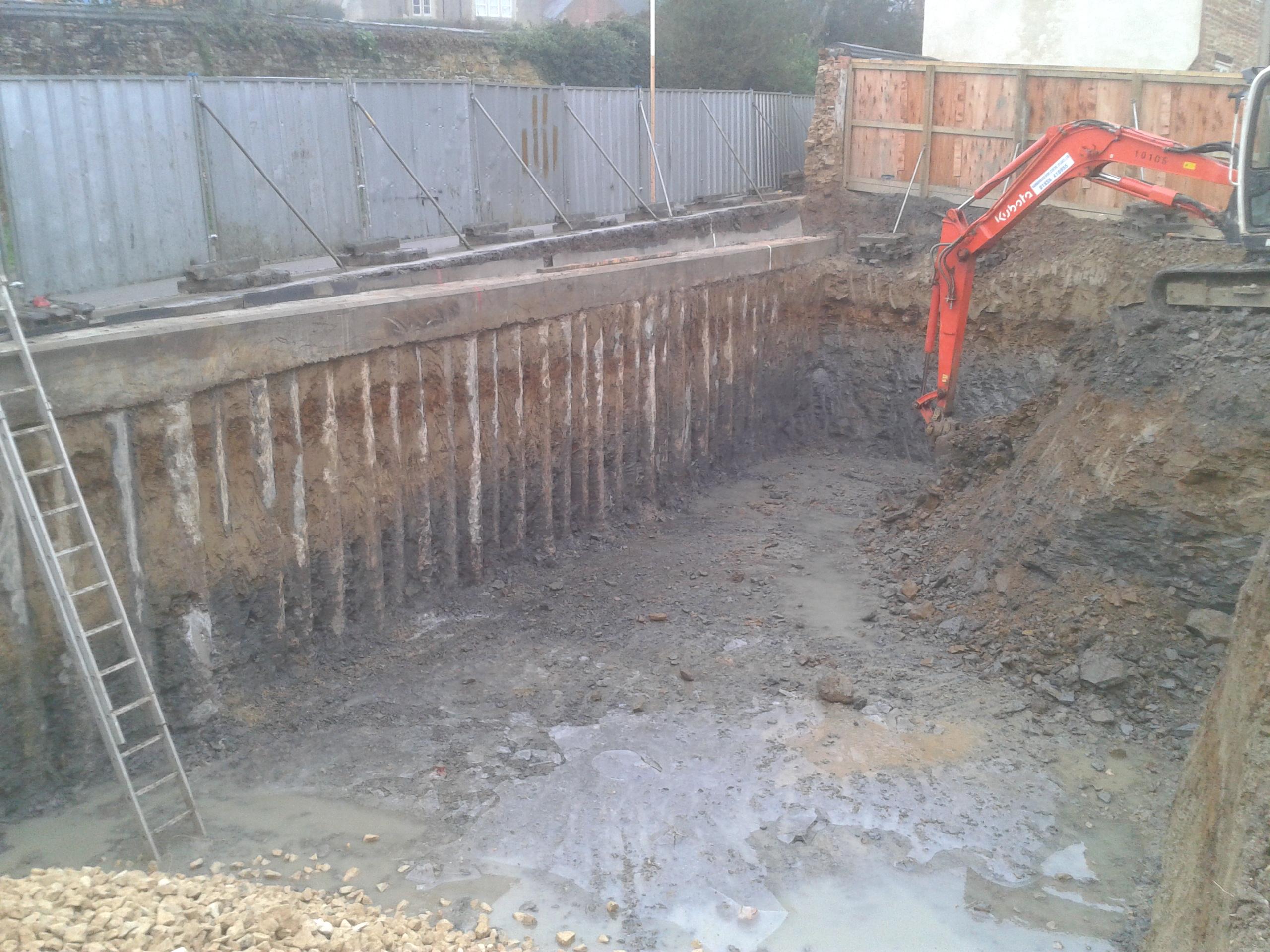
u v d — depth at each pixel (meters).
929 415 13.44
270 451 8.91
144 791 7.17
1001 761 8.18
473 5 34.84
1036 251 15.20
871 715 8.80
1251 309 9.27
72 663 7.61
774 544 12.75
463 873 6.98
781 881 6.94
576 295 12.06
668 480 14.25
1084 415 10.05
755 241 17.55
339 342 9.35
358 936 5.80
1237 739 5.05
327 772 8.12
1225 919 4.38
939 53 20.86
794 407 17.00
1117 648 8.98
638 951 6.32
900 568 11.66
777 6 27.95
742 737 8.53
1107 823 7.50
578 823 7.50
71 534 7.52
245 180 11.45
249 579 8.86
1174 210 14.37
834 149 18.27
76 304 8.48
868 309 16.73
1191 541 8.83
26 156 9.41
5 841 7.21
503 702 9.16
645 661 9.84
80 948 5.02
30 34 17.77
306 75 22.00
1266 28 17.61
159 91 10.46
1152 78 14.71
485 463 11.25
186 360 8.12
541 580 11.72
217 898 5.91
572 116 15.94
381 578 10.17
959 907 6.72
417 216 13.62
